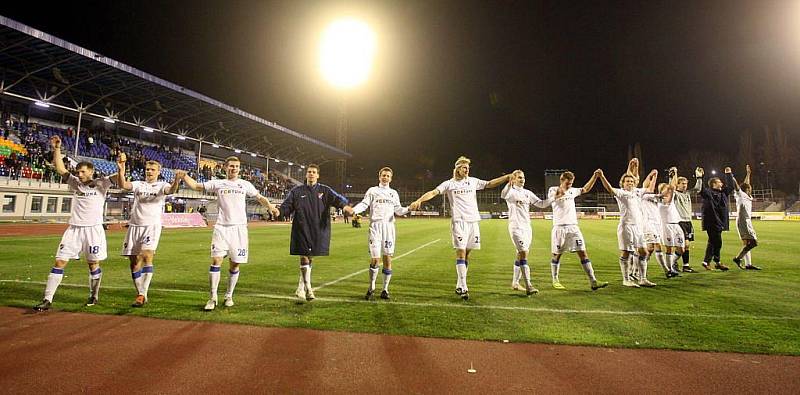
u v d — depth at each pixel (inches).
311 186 229.8
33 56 933.2
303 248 219.1
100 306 204.1
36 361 132.4
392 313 193.2
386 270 229.5
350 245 563.2
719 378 121.2
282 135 1770.4
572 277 304.7
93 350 142.6
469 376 122.3
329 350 143.5
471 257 430.9
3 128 1037.8
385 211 234.7
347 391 111.7
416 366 129.7
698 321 178.9
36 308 193.8
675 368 128.6
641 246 269.1
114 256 399.2
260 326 172.2
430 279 294.2
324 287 261.4
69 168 217.3
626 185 279.1
